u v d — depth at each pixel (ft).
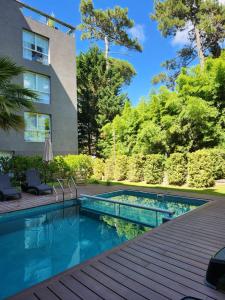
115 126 57.00
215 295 8.33
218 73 39.99
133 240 13.52
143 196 31.50
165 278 9.47
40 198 28.45
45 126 48.14
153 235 14.26
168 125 45.19
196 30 57.98
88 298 8.29
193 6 57.47
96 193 31.53
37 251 16.37
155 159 39.06
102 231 20.30
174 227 15.71
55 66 49.75
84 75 68.44
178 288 8.77
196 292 8.52
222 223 16.35
